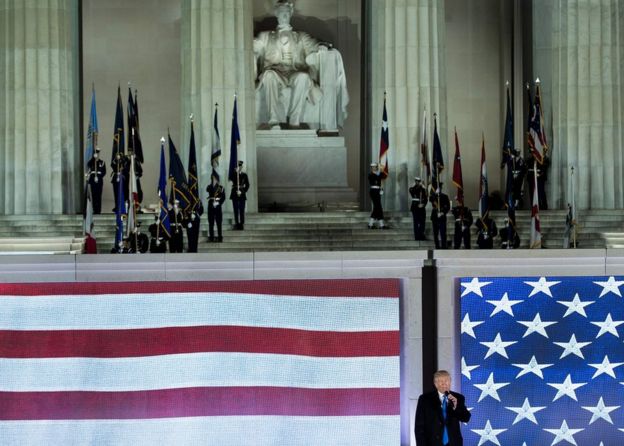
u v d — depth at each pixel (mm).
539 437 22641
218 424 22172
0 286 22078
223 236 37656
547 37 44500
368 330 22266
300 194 46906
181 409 22141
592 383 22766
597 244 38438
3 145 41875
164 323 22141
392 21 42344
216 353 22203
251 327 22203
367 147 45156
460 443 20156
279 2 47875
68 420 22109
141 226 37812
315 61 47625
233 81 41906
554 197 43156
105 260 22109
